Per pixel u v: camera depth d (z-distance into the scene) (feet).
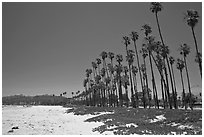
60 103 514.27
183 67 249.96
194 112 111.34
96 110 179.11
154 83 186.80
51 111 212.02
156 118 108.06
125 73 305.94
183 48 213.87
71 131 81.15
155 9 171.53
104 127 88.02
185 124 83.97
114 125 92.84
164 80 173.17
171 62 232.53
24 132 78.48
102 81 329.52
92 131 80.89
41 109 239.91
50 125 100.37
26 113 190.70
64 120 127.54
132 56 239.91
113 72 308.40
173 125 86.38
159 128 79.15
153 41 180.86
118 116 125.18
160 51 186.60
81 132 78.79
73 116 155.94
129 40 242.99
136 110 152.35
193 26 153.99
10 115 168.45
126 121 101.65
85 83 405.39
